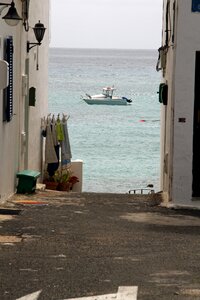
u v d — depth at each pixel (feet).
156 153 260.42
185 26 98.94
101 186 190.19
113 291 53.93
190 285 55.98
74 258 64.75
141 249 69.56
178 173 100.68
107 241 73.36
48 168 145.18
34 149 132.46
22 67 115.24
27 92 119.55
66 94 591.37
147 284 56.13
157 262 63.82
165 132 119.65
